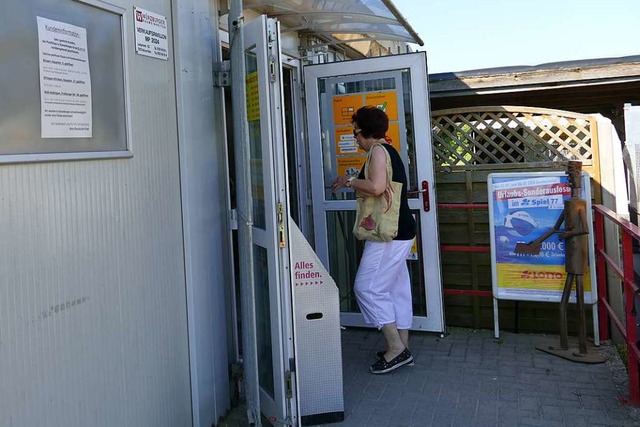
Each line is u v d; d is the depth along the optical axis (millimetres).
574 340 4637
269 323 3285
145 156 2846
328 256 5004
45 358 2203
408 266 4867
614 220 3664
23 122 2117
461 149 5066
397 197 3787
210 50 3447
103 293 2527
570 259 4254
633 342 3482
